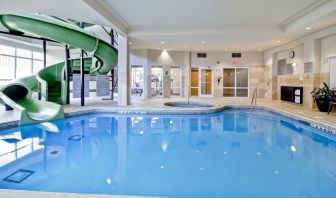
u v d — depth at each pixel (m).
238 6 6.88
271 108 9.62
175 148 5.05
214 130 6.78
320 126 6.36
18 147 5.05
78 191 3.09
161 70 15.07
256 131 6.66
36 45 15.97
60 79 10.86
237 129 6.91
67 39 8.29
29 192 2.15
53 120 7.44
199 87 15.54
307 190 3.11
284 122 7.94
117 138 5.89
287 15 7.76
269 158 4.40
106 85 11.90
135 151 4.84
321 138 5.91
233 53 15.12
